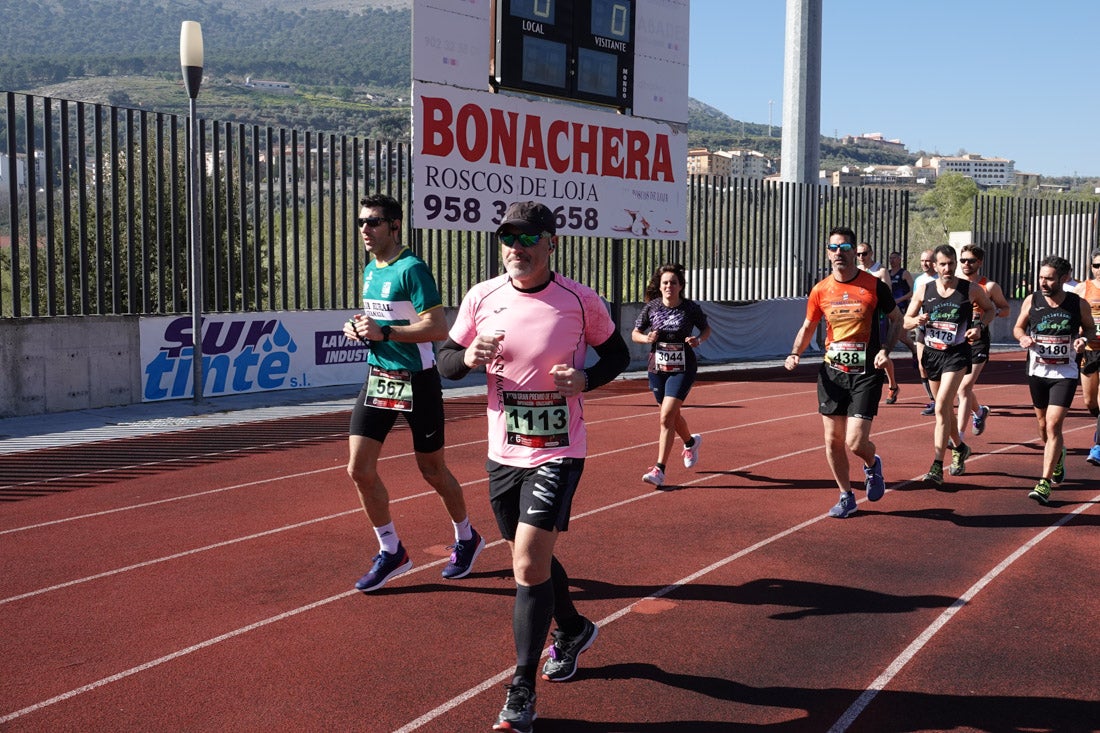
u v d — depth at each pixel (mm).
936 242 60500
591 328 3906
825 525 6820
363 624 4848
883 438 10633
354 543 6312
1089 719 3865
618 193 16750
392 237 5117
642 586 5453
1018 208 26703
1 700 3980
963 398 8758
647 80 16891
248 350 13375
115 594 5305
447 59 14195
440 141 14227
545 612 3758
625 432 10844
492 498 4066
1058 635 4758
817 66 21969
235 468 8750
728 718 3854
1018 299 27094
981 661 4438
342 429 10883
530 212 3770
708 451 9734
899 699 4035
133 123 12156
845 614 5027
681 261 19016
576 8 15594
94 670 4285
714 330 19516
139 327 12391
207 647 4547
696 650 4539
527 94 15203
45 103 11297
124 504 7379
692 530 6664
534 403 3875
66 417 11398
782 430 11094
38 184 17766
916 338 8930
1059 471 8047
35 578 5582
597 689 4117
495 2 14656
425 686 4121
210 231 14539
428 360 5199
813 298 6855
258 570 5738
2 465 8828
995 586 5504
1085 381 9203
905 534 6602
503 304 3898
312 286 14219
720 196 20062
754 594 5328
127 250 12273
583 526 6750
